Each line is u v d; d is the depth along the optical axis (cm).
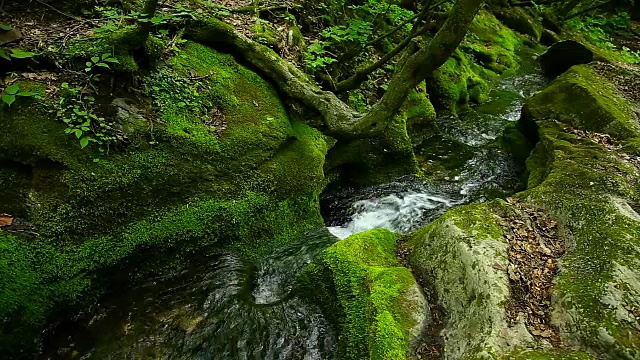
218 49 586
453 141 773
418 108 760
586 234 382
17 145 382
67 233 379
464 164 718
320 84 652
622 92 740
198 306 412
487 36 1230
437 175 691
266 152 511
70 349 363
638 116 668
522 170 703
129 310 398
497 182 679
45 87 414
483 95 986
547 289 344
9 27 432
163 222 428
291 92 574
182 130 463
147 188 424
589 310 310
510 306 323
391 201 623
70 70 434
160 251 426
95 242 390
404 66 490
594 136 619
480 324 319
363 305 368
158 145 441
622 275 327
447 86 871
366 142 643
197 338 388
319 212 557
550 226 414
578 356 288
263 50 580
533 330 313
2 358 329
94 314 387
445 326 345
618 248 352
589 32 1570
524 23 1422
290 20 697
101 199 399
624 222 381
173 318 399
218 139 483
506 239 383
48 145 389
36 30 469
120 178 410
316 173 547
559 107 698
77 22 502
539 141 657
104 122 418
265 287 457
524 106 748
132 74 457
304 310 418
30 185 381
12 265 346
